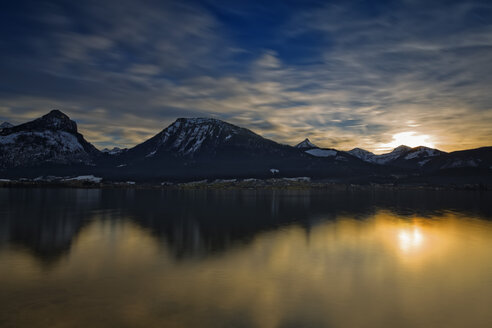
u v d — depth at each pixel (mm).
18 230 68125
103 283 35750
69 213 98312
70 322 26438
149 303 30297
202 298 31609
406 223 82500
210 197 187500
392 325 26578
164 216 93312
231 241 58156
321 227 74438
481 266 43219
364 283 36312
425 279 37812
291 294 32906
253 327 25891
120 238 60344
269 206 128750
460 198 194500
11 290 33469
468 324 26844
